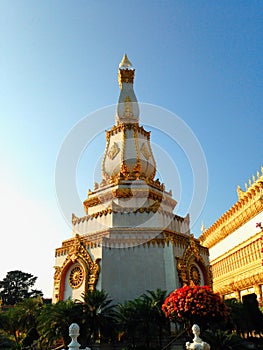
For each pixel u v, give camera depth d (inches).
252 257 1803.6
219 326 1067.9
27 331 1536.7
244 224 1952.5
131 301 1086.4
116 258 1269.7
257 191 1740.9
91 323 1027.9
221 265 2298.2
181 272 1275.8
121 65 1979.6
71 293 1277.1
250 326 1379.2
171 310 840.9
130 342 1109.7
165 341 1112.2
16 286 4111.7
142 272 1256.8
